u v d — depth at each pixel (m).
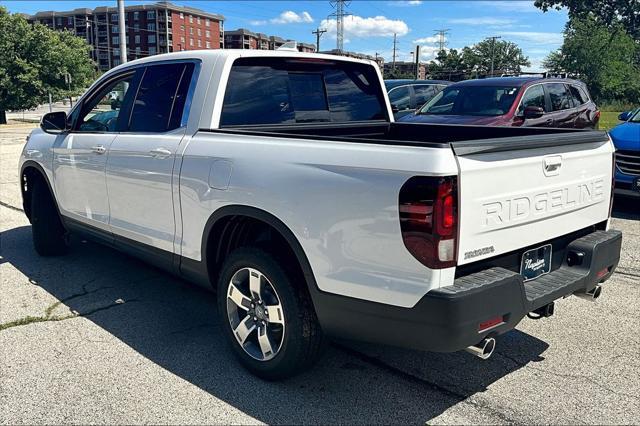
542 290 2.98
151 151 3.89
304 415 2.99
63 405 3.08
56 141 5.11
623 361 3.60
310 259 2.93
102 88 4.76
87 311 4.41
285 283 3.07
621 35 60.09
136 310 4.44
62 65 41.53
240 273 3.37
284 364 3.17
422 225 2.51
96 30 142.25
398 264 2.61
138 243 4.20
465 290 2.54
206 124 3.70
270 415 2.99
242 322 3.40
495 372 3.46
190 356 3.66
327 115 4.47
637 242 6.45
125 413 3.00
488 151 2.66
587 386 3.29
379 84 4.87
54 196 5.28
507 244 2.84
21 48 39.12
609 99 60.50
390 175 2.61
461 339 2.55
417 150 2.57
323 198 2.84
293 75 4.21
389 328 2.72
